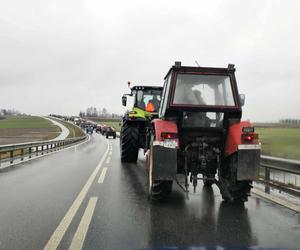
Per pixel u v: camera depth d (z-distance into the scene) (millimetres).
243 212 6973
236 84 8078
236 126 7922
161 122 7945
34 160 18234
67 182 10766
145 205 7605
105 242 5188
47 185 10180
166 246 5012
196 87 8062
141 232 5672
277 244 5098
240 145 7461
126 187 9914
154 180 7586
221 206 7516
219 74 8070
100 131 74875
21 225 6047
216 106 7945
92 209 7211
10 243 5141
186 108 7926
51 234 5555
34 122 105812
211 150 8055
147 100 16219
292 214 6820
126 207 7410
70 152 24672
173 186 10203
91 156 21078
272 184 9445
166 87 8562
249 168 7441
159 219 6457
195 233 5625
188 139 8180
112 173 13031
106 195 8719
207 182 9195
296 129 38969
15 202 7844
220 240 5270
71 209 7203
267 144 22797
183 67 8039
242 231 5727
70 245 5059
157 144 7531
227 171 8133
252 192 8977
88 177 11891
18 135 51219
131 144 16516
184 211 7066
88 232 5660
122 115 18750
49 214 6789
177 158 8086
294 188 8836
